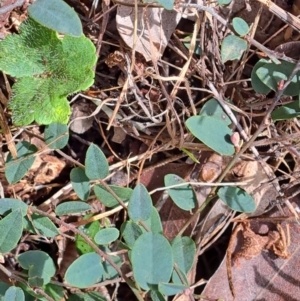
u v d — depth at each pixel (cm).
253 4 30
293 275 30
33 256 27
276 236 30
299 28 29
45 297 26
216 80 30
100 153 26
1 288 26
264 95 30
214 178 30
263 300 30
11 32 29
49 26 23
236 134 26
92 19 30
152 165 31
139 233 26
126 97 30
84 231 29
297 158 30
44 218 27
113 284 30
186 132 30
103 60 30
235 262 30
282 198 29
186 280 25
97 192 27
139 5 28
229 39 27
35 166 30
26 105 26
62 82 26
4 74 28
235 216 30
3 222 24
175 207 30
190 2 29
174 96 29
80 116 31
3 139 29
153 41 29
